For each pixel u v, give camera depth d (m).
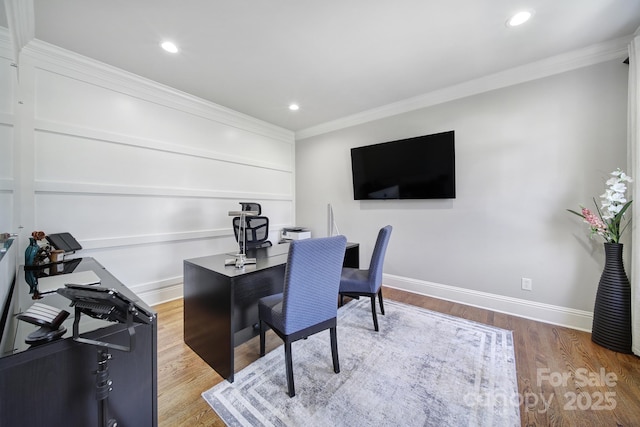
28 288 1.32
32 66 2.06
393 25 1.89
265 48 2.17
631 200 1.93
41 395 0.78
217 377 1.65
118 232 2.57
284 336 1.49
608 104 2.12
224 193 3.52
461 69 2.51
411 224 3.26
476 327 2.30
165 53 2.24
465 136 2.83
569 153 2.29
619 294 1.91
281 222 4.41
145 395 0.97
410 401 1.44
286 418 1.32
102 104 2.45
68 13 1.75
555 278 2.37
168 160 2.95
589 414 1.34
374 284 2.24
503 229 2.62
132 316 0.80
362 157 3.59
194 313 1.93
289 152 4.53
